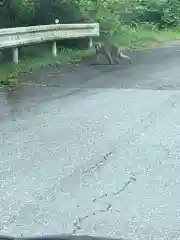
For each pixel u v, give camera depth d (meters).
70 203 4.56
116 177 5.21
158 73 12.14
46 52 14.89
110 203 4.55
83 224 4.13
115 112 8.13
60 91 9.98
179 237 3.91
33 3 16.03
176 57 15.42
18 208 4.47
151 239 3.87
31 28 13.48
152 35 23.06
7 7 15.91
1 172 5.41
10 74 11.83
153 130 7.06
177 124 7.36
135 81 11.03
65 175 5.29
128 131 7.02
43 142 6.52
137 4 25.08
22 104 8.84
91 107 8.52
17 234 3.95
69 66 13.47
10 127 7.30
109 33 19.03
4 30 12.27
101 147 6.29
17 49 13.20
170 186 4.95
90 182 5.07
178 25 26.73
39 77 11.65
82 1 18.03
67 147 6.29
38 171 5.42
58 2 16.94
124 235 3.93
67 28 15.58
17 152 6.11
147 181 5.10
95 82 11.00
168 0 26.56
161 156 5.92
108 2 19.91
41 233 3.97
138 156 5.92
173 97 9.24
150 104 8.69
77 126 7.30
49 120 7.68
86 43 17.42
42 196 4.73
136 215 4.30
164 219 4.22
